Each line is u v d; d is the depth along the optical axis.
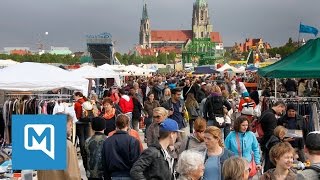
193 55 156.38
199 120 8.26
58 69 16.64
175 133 7.04
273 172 6.13
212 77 50.94
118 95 21.77
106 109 12.12
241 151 9.01
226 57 173.50
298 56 16.34
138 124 21.06
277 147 6.10
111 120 12.03
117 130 7.91
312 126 13.95
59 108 16.38
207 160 7.26
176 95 14.77
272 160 6.19
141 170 6.73
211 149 7.36
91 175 8.91
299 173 5.11
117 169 7.75
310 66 15.48
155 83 31.42
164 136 6.95
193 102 17.98
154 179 6.76
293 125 11.86
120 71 52.00
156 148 6.84
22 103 17.31
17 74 15.52
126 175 7.75
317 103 15.74
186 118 17.78
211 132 7.31
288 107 12.01
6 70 15.80
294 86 28.45
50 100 18.55
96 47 96.06
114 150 7.76
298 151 10.31
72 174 7.03
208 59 141.00
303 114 15.68
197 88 25.97
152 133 9.60
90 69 30.47
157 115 9.62
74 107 16.59
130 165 7.75
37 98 19.92
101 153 8.34
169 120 7.07
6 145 15.52
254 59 74.81
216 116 15.70
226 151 7.33
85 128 15.68
